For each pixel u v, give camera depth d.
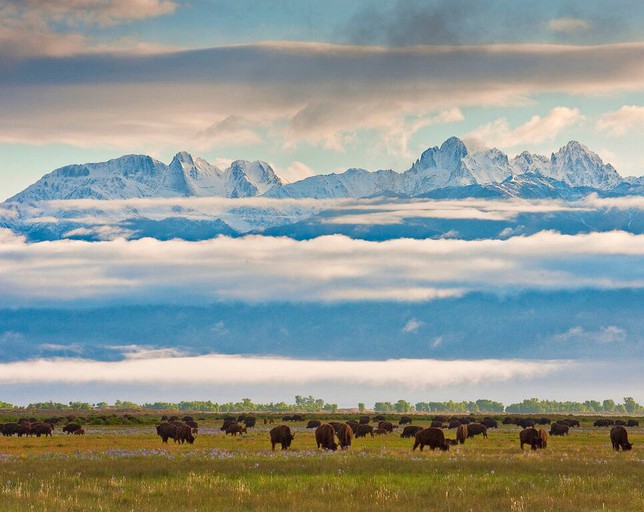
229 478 163.75
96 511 120.81
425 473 173.25
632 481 161.88
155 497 134.88
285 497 134.25
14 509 119.31
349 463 191.88
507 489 145.25
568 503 131.62
